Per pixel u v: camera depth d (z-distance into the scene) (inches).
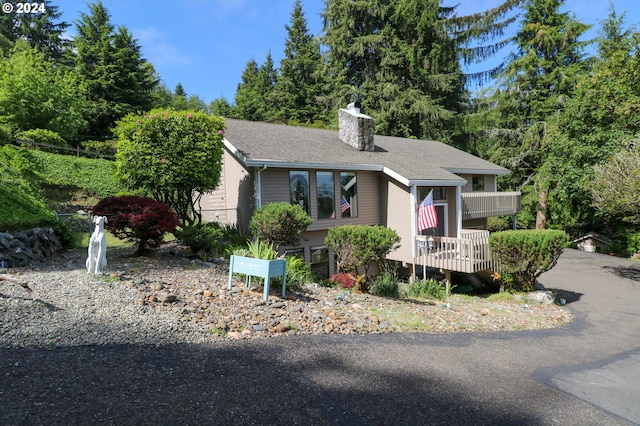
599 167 552.7
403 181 574.9
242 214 554.3
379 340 248.5
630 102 591.5
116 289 267.0
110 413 131.2
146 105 1191.6
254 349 206.5
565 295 496.4
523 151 1117.1
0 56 935.0
